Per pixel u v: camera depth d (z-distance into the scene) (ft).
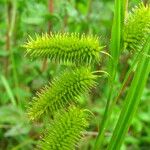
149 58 0.39
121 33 0.37
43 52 0.36
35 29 0.75
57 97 0.36
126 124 0.41
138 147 0.72
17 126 0.69
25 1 0.75
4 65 0.80
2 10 0.88
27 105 0.37
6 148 0.74
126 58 0.70
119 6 0.37
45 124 0.37
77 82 0.36
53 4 0.75
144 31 0.37
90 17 0.76
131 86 0.40
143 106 0.74
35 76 0.73
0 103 0.77
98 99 0.71
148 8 0.37
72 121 0.36
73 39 0.36
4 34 0.84
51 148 0.36
